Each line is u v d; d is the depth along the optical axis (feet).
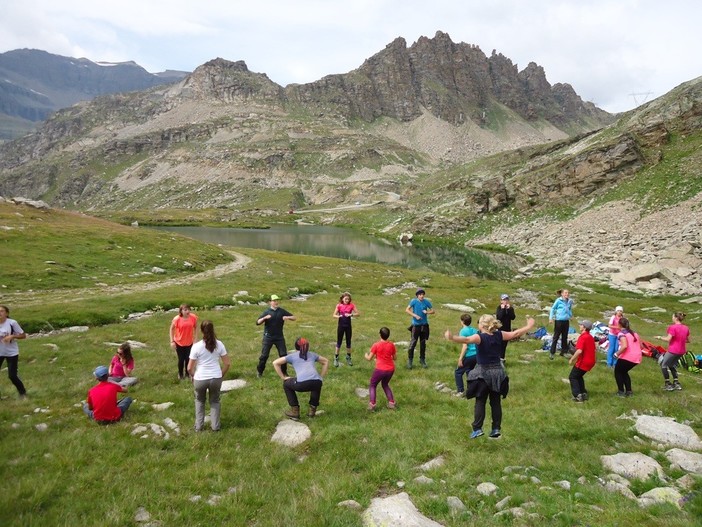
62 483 29.22
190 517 26.07
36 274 129.70
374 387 45.44
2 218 199.11
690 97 474.90
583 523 24.43
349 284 185.78
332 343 78.18
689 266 200.75
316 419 42.45
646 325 120.26
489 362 36.60
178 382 54.44
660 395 49.67
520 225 428.56
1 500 26.21
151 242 213.66
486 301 163.02
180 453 34.81
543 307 152.87
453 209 546.26
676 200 307.58
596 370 60.44
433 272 270.87
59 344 73.05
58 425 39.60
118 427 39.09
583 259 261.03
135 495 27.94
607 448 35.70
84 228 214.90
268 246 439.63
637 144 407.23
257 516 26.84
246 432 39.27
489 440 37.45
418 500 27.96
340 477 31.24
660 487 28.73
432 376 58.29
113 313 97.81
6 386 51.78
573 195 416.87
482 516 25.94
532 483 29.94
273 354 67.97
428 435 38.86
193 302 116.57
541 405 46.50
